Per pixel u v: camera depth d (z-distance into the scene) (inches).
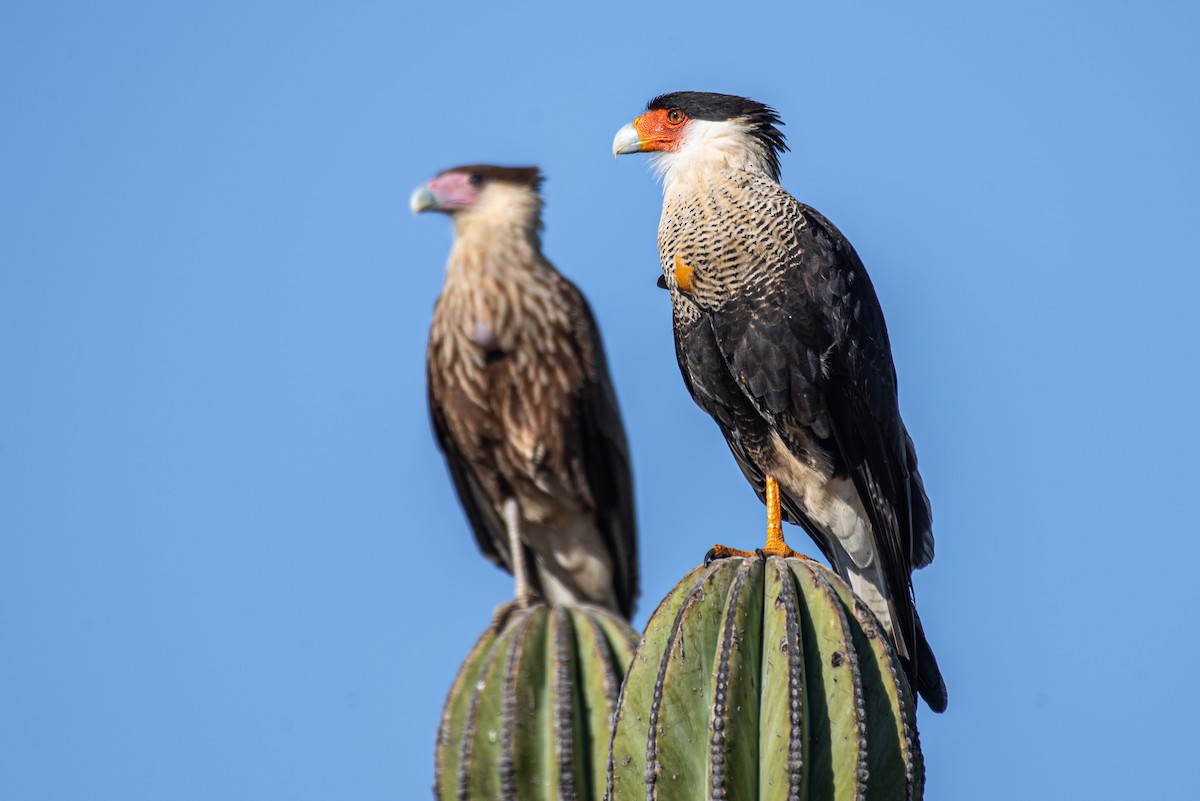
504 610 506.9
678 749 296.0
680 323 454.3
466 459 556.4
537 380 541.3
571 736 362.3
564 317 546.9
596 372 548.7
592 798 361.7
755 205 436.1
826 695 297.0
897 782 296.4
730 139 452.4
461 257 546.6
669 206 452.4
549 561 559.2
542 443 541.6
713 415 465.7
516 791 360.5
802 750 289.6
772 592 302.2
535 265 549.0
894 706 299.1
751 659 297.4
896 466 433.4
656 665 308.0
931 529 457.7
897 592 419.5
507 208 551.5
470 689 372.8
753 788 292.2
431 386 556.4
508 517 545.6
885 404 434.3
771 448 447.8
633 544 557.9
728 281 434.6
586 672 368.8
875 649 302.8
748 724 293.0
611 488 554.6
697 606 304.2
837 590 308.3
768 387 431.8
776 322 428.5
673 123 462.3
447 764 366.9
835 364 427.5
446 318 546.9
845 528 445.1
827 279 430.0
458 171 555.2
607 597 558.3
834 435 430.0
